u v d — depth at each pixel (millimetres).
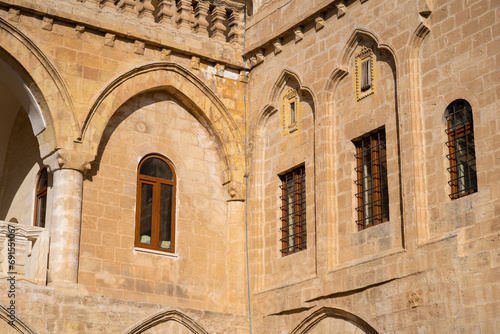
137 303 24141
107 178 25531
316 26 26047
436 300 20938
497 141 20531
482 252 20219
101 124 25234
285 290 25219
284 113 27062
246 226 27188
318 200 24766
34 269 23141
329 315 23953
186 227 26578
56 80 24766
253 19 28422
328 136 25047
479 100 21125
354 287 23078
